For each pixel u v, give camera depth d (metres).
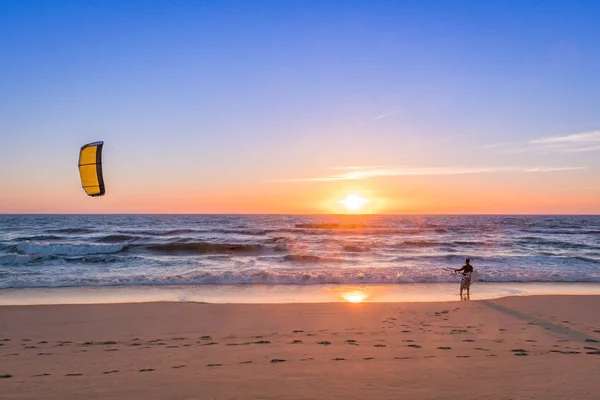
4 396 5.56
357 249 37.09
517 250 37.06
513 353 8.12
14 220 100.81
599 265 26.97
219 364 7.29
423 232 58.47
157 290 18.00
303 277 20.58
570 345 9.04
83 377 6.52
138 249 34.44
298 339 9.73
